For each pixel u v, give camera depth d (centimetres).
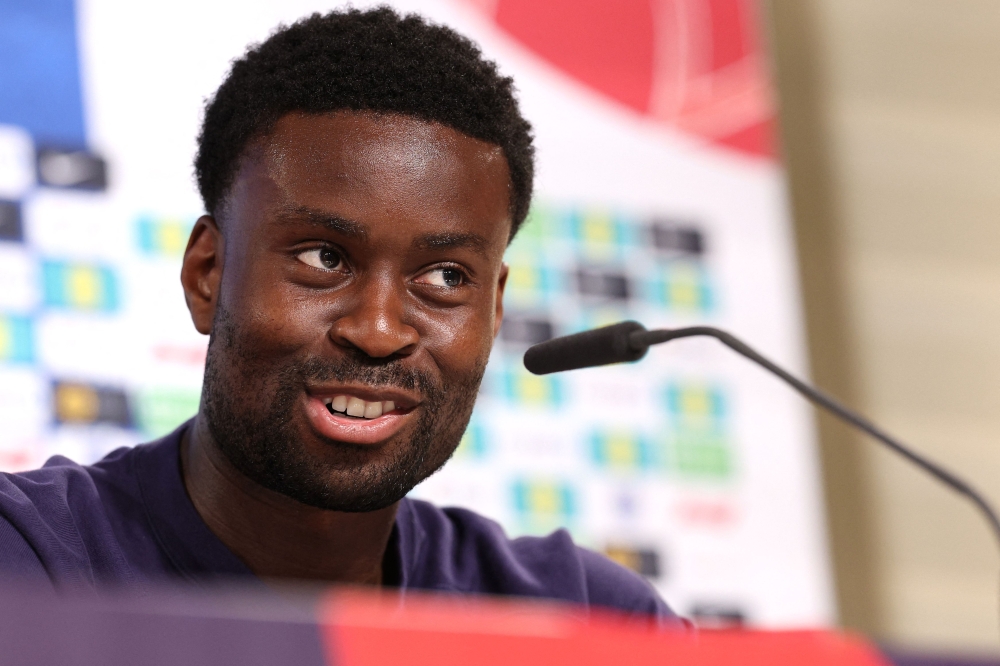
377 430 332
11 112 727
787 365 864
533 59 865
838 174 981
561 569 423
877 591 925
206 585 350
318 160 329
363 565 365
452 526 424
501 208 348
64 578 331
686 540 823
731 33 910
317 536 352
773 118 905
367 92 333
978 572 945
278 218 329
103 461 389
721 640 168
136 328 731
